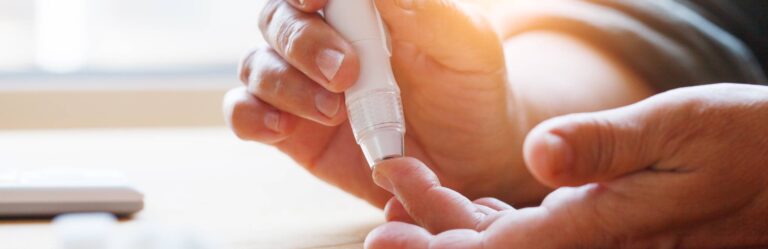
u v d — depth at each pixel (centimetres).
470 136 50
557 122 32
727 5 67
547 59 58
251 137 48
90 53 96
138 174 65
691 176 33
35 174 49
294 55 42
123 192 48
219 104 96
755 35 67
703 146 33
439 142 50
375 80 41
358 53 41
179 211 51
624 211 34
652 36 58
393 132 41
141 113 94
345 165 51
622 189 34
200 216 49
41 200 46
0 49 93
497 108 49
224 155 76
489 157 50
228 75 98
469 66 46
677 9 62
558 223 34
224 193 57
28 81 92
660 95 34
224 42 99
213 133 91
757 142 34
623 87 57
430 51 45
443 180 51
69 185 47
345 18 42
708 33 59
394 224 37
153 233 38
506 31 62
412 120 50
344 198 56
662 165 33
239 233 45
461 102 48
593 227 34
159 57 98
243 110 48
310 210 52
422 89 48
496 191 52
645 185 34
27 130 90
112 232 38
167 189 59
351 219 49
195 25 99
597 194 34
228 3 99
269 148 81
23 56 94
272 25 45
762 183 34
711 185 34
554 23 61
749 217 35
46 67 94
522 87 54
